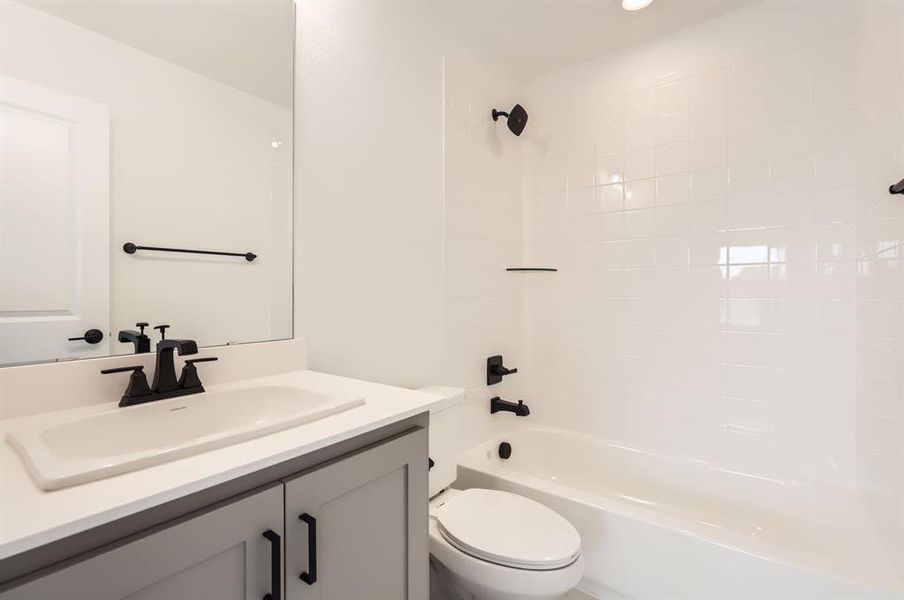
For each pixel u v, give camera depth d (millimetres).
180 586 565
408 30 1697
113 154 968
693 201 1919
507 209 2299
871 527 1399
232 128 1180
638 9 1805
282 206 1287
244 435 722
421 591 986
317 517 745
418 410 952
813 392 1672
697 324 1914
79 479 549
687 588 1320
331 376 1228
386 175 1606
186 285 1087
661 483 1902
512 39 2033
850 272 1601
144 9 1021
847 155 1602
